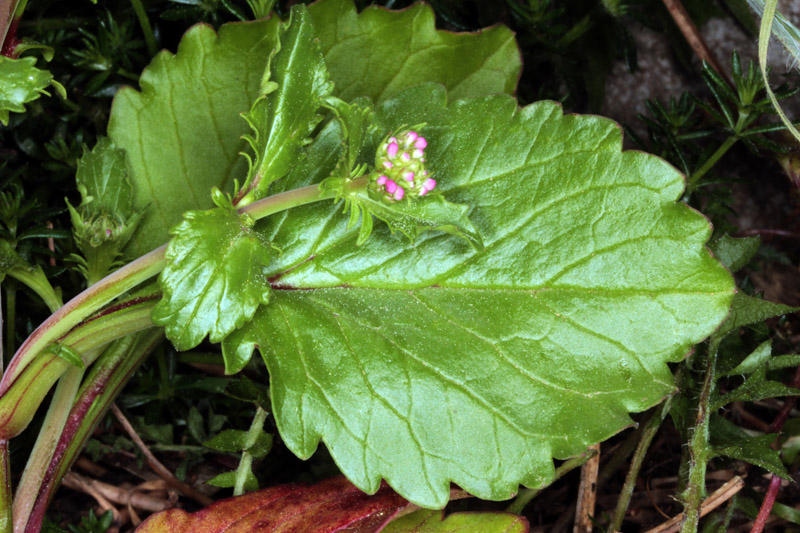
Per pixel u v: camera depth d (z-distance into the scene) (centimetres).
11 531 17
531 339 17
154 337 19
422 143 17
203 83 19
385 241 18
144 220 19
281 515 18
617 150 18
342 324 18
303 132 17
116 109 19
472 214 18
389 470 17
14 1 17
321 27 19
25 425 17
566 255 18
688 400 19
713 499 19
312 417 17
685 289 17
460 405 17
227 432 18
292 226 18
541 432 17
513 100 18
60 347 17
